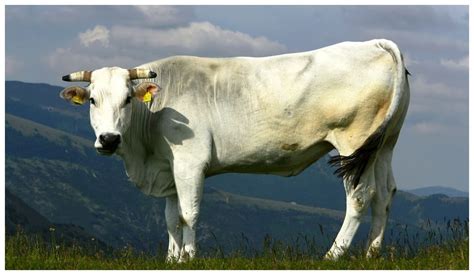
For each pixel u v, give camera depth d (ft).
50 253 39.14
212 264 36.27
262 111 40.22
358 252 39.58
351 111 39.29
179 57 41.39
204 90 40.70
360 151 38.63
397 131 40.52
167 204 42.32
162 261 38.19
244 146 40.57
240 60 41.16
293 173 41.93
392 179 40.96
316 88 39.63
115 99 39.11
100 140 38.58
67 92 40.09
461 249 35.99
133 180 41.81
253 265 35.88
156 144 41.06
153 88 39.58
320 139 40.06
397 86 38.86
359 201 39.91
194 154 40.22
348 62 39.63
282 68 40.34
